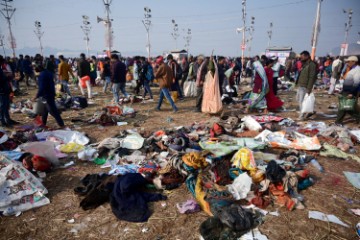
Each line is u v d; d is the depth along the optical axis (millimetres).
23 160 4711
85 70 12547
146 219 3484
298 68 17781
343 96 7426
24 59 15297
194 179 4289
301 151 5578
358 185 4324
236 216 3275
